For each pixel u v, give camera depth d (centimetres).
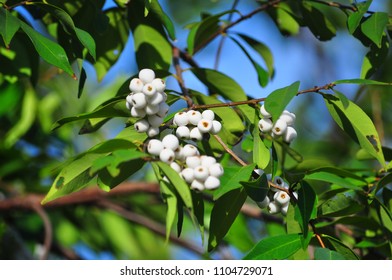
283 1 74
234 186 58
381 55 67
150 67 70
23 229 93
